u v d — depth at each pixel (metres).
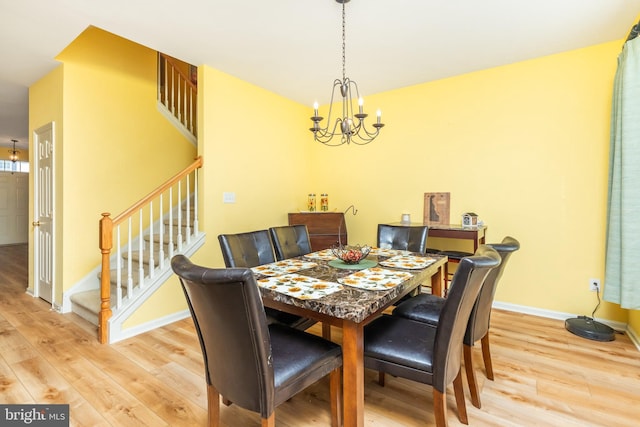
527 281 3.11
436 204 3.59
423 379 1.41
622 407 1.72
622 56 2.25
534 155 3.05
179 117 4.22
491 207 3.28
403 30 2.51
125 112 3.63
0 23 2.40
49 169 3.36
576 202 2.88
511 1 2.14
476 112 3.34
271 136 4.00
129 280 2.73
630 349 2.38
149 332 2.73
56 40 2.65
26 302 3.45
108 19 2.36
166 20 2.38
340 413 1.62
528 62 3.05
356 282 1.64
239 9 2.24
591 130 2.80
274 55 2.96
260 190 3.85
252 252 2.35
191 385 1.95
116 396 1.84
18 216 7.94
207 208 3.23
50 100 3.32
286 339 1.53
